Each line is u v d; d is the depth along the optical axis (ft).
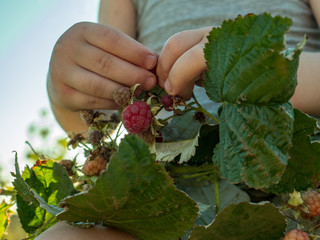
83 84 0.69
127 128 0.57
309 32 1.06
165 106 0.62
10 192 0.76
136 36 1.31
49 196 0.67
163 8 1.18
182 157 0.59
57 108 0.94
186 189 0.76
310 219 0.54
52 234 0.48
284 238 0.47
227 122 0.47
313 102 0.67
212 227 0.45
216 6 1.11
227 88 0.46
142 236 0.49
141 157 0.40
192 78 0.58
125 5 1.31
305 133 0.52
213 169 0.69
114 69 0.66
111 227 0.50
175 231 0.46
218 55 0.48
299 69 0.69
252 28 0.42
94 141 0.60
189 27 1.10
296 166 0.54
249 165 0.43
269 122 0.43
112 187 0.40
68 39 0.71
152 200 0.43
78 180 0.65
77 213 0.46
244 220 0.45
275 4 1.08
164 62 0.63
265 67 0.41
